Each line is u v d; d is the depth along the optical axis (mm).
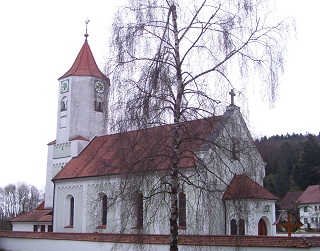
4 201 149250
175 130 18516
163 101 18391
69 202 49812
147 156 18062
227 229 18641
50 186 57906
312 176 110750
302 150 118438
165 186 18641
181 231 26953
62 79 58375
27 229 58031
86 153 53500
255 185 18688
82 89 56906
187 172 18750
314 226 104750
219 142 18109
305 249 22031
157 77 18344
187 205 19656
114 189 19922
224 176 18531
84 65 58062
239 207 17875
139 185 18062
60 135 57219
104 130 20094
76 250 36031
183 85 18797
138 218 18594
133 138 18219
